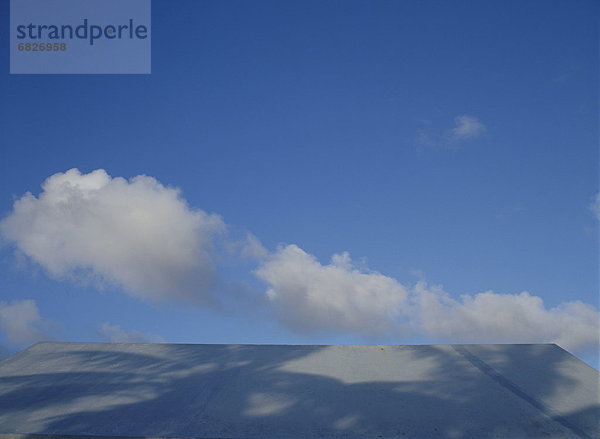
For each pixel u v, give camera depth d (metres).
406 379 3.35
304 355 3.85
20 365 3.67
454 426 2.70
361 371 3.50
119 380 3.37
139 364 3.67
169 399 3.05
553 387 3.20
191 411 2.88
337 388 3.21
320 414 2.84
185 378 3.39
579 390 3.16
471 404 2.96
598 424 2.72
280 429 2.67
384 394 3.11
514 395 3.08
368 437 2.59
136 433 2.62
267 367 3.60
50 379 3.39
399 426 2.70
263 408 2.92
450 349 3.94
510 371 3.47
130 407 2.94
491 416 2.81
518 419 2.78
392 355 3.82
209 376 3.42
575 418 2.79
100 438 2.57
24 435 2.60
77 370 3.55
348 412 2.87
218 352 3.94
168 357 3.83
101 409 2.91
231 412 2.87
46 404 2.99
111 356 3.85
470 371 3.47
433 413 2.85
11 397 3.10
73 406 2.96
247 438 2.57
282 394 3.12
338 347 4.02
